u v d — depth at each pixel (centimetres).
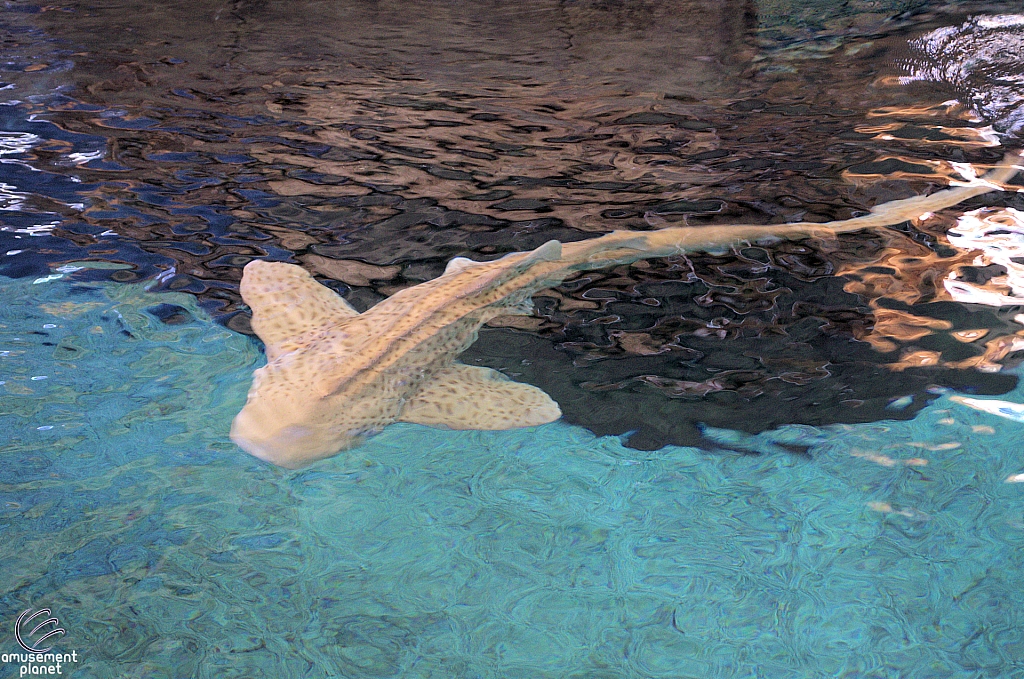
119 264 422
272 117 627
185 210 478
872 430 322
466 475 303
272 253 435
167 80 700
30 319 376
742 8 971
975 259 428
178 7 954
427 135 603
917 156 554
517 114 654
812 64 766
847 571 265
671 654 237
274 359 346
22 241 438
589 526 282
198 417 321
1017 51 737
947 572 263
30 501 278
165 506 280
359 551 268
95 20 888
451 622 245
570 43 862
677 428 326
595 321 391
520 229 464
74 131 582
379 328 355
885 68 739
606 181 531
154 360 352
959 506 288
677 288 416
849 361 359
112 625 237
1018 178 514
